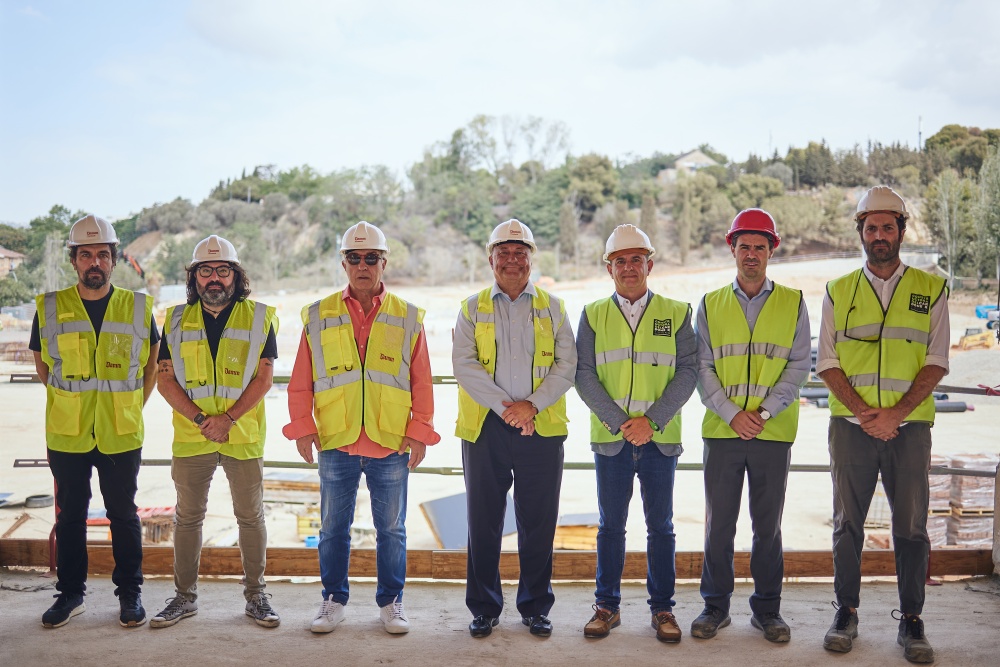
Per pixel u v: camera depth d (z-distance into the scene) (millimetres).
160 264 77000
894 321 4047
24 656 3721
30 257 63219
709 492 4191
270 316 4426
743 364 4172
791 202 79750
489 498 4137
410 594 4832
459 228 86750
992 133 84625
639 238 4242
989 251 52812
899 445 3986
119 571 4215
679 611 4531
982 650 3840
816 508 13344
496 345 4176
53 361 4230
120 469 4234
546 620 4121
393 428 4203
